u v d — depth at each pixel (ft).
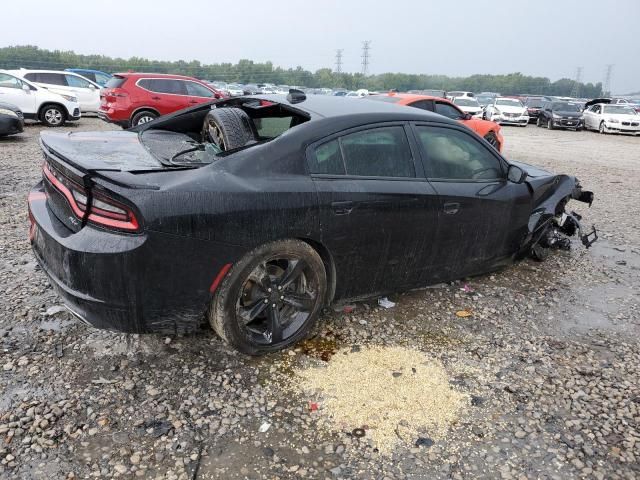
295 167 9.66
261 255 9.25
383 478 7.47
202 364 9.87
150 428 8.14
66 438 7.83
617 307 13.80
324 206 9.73
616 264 17.20
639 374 10.55
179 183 8.39
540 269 16.25
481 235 13.00
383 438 8.25
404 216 11.02
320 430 8.36
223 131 10.68
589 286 15.14
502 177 13.62
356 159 10.56
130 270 8.05
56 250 8.61
